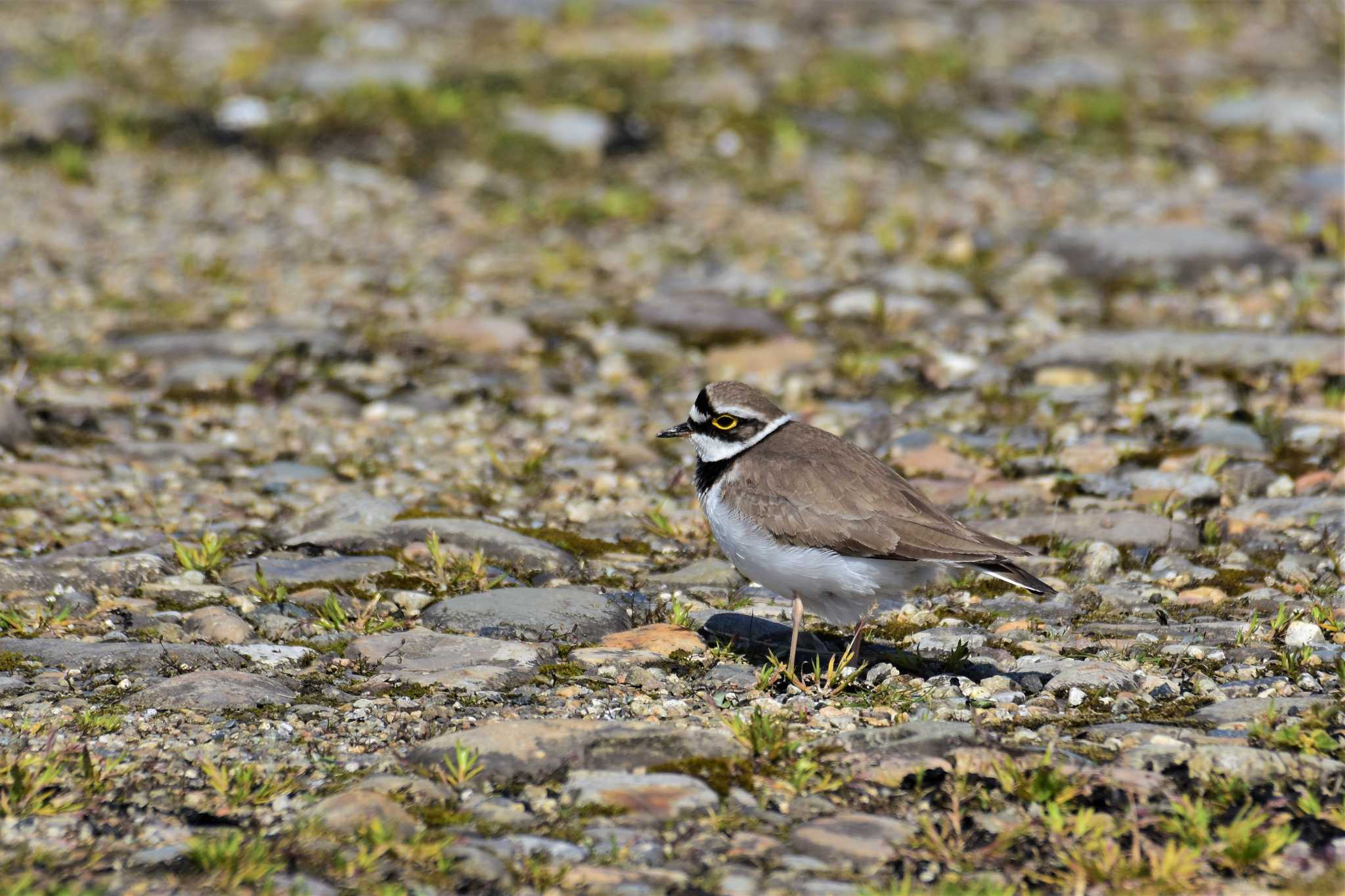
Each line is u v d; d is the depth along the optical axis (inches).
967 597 416.8
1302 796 282.8
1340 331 650.8
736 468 366.0
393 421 576.4
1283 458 516.1
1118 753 303.3
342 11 1161.4
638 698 335.6
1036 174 918.4
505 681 346.3
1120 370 610.9
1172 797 282.4
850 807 281.4
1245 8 1314.0
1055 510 465.7
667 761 295.7
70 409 567.8
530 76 1020.5
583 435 566.6
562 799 282.5
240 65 997.8
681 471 526.0
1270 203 857.5
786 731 304.7
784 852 264.1
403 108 952.3
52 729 309.9
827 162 926.4
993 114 1013.2
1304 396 573.6
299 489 503.5
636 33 1128.2
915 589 422.9
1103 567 434.6
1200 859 260.7
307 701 332.5
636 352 654.5
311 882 248.4
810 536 349.1
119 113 931.3
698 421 376.8
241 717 320.5
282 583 415.2
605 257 784.9
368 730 315.9
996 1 1300.4
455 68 1028.5
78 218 805.2
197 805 277.6
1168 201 864.3
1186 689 344.8
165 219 812.0
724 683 349.4
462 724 319.6
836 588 351.9
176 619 384.2
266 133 924.6
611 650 368.5
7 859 254.5
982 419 569.3
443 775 289.1
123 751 300.5
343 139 922.7
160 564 422.3
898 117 1001.5
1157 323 675.4
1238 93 1066.1
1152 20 1264.8
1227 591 417.1
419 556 439.8
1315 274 729.6
